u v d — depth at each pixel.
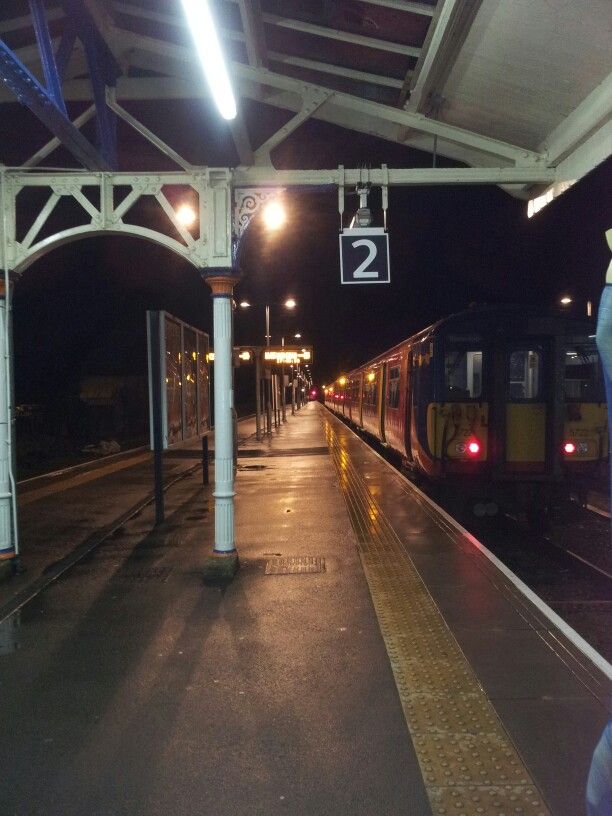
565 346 9.30
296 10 5.48
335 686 4.09
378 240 6.41
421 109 6.63
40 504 10.97
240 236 6.32
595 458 9.30
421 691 3.98
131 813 2.94
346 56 6.08
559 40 5.00
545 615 5.24
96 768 3.27
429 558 7.03
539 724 3.56
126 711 3.83
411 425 11.54
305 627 5.08
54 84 5.23
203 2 3.41
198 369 12.16
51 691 4.10
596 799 1.78
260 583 6.23
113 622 5.27
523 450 9.46
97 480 13.95
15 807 2.98
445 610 5.38
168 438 9.56
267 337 33.34
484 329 9.48
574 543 9.29
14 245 6.39
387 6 5.09
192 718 3.74
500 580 6.20
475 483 9.52
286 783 3.12
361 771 3.20
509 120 6.46
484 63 5.62
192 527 8.94
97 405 34.88
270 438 25.09
